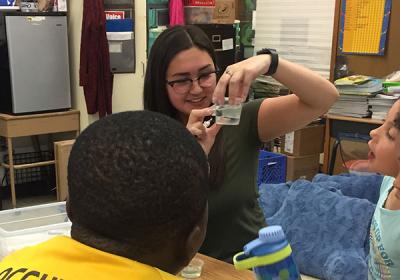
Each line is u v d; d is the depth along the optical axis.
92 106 4.22
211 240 1.53
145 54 4.48
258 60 1.33
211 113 1.32
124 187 0.62
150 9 4.42
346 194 2.99
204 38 1.50
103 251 0.66
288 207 2.87
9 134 4.04
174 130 0.67
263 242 0.76
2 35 4.03
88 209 0.64
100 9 4.09
